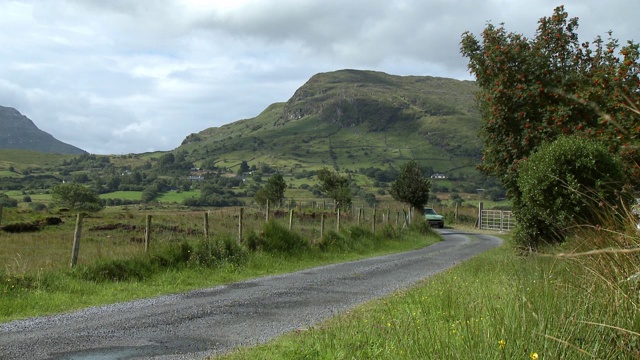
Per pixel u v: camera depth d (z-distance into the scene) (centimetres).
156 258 1547
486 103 1927
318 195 11894
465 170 18212
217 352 742
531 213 1606
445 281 1264
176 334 855
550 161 1334
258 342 797
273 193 5066
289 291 1314
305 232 2709
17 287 1180
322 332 809
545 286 633
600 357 486
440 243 3294
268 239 2006
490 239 3762
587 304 545
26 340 816
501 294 881
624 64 1477
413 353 604
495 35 1880
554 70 1842
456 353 542
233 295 1257
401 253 2491
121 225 2741
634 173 773
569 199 1280
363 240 2619
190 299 1203
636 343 488
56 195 5341
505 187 1861
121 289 1300
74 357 717
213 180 13912
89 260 1459
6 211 3017
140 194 10619
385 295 1228
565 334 508
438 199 11338
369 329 796
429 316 819
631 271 518
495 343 530
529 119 1786
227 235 1859
